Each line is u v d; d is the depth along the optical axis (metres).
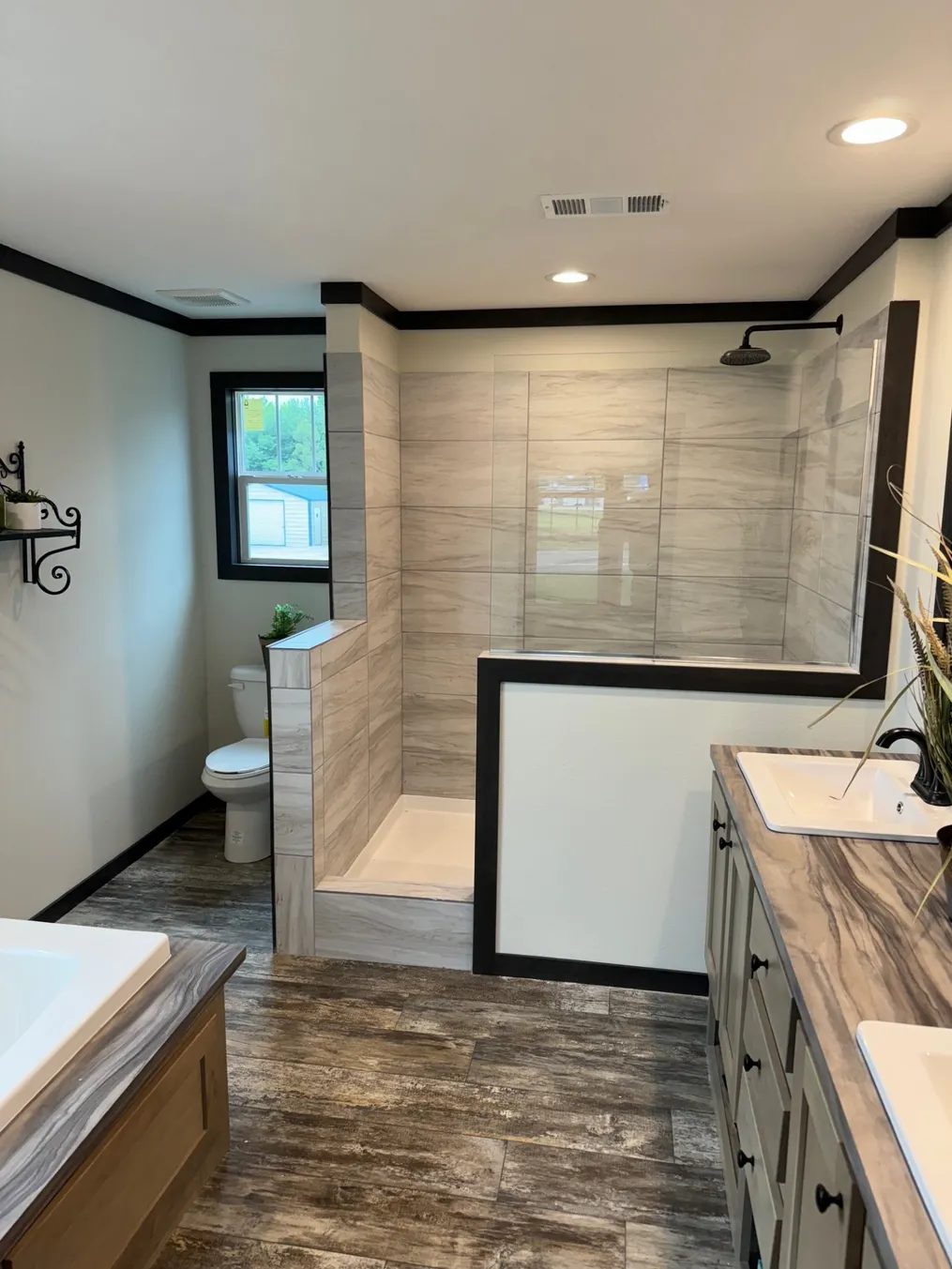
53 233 2.68
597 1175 2.08
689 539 3.39
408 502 4.00
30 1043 1.46
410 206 2.39
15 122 1.84
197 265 3.07
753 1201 1.63
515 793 2.82
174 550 4.07
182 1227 1.92
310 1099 2.33
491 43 1.50
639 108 1.75
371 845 3.77
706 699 2.69
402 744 4.21
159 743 4.03
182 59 1.57
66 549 3.11
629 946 2.85
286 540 4.32
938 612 2.22
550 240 2.71
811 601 3.12
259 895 3.54
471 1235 1.91
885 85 1.64
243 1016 2.70
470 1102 2.32
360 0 1.36
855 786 2.22
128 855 3.79
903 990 1.20
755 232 2.60
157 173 2.15
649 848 2.79
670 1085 2.40
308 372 4.09
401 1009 2.74
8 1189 1.21
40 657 3.15
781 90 1.67
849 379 2.83
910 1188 0.85
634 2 1.35
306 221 2.54
